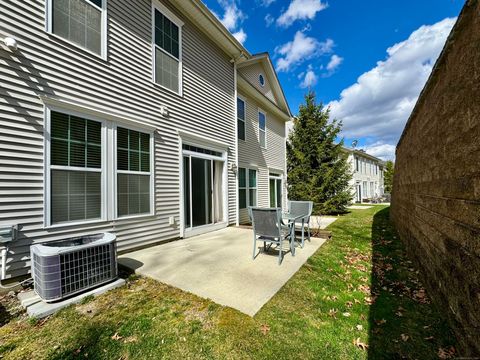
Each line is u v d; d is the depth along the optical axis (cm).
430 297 260
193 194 589
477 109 168
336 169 1225
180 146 545
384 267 360
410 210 420
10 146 295
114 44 418
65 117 349
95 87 388
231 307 238
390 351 180
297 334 199
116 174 414
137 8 461
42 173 321
